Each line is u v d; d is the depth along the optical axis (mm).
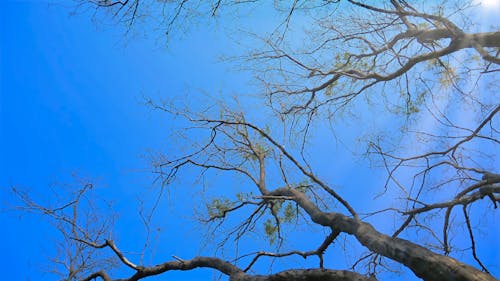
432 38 7258
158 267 8281
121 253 8352
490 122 8031
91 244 8477
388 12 6922
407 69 7582
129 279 8297
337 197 6762
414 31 7383
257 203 8953
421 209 7086
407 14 6891
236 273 7305
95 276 8633
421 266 5082
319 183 6918
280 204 9008
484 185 7066
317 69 8109
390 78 7793
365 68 8266
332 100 8539
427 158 8047
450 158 8203
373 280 5641
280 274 6352
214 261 7926
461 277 4719
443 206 7078
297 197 7781
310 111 8500
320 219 6992
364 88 8234
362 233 6082
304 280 6168
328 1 6812
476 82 8125
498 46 6672
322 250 7535
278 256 8039
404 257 5262
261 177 8977
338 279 5938
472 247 7855
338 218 6766
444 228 7680
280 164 7738
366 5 6902
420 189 7988
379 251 5668
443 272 4879
